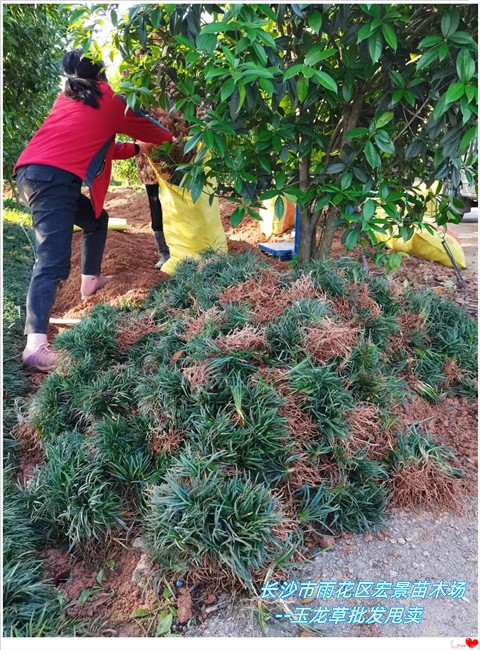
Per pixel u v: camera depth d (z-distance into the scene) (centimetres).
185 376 220
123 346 279
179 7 241
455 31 220
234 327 244
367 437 228
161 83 306
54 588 185
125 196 877
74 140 308
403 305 313
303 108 269
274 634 167
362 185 286
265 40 210
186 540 173
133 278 414
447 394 285
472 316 361
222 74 213
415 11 250
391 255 310
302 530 200
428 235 470
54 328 363
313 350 230
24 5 427
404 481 217
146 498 204
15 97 472
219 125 253
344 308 275
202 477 190
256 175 304
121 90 280
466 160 273
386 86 270
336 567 189
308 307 249
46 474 216
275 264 430
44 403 255
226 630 168
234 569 169
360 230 286
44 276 308
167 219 405
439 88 253
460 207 301
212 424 203
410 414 258
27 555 195
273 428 199
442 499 217
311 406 213
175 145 368
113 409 244
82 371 265
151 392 228
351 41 252
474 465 236
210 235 409
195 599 179
